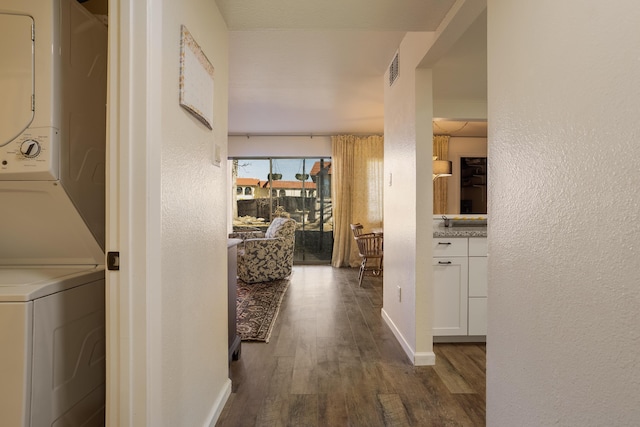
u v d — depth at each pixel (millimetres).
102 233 1351
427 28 1977
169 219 1189
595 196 805
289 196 6598
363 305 3746
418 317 2348
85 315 1228
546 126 980
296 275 5422
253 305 3682
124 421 1035
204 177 1562
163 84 1134
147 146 1037
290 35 2613
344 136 6117
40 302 1007
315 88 3789
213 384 1700
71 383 1153
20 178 1080
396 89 2871
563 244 912
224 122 1886
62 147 1108
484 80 3172
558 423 928
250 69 3271
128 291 1036
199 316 1497
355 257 6176
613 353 758
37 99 1050
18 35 1048
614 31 750
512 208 1152
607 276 772
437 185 6000
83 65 1223
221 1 1705
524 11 1082
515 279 1134
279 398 1909
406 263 2566
